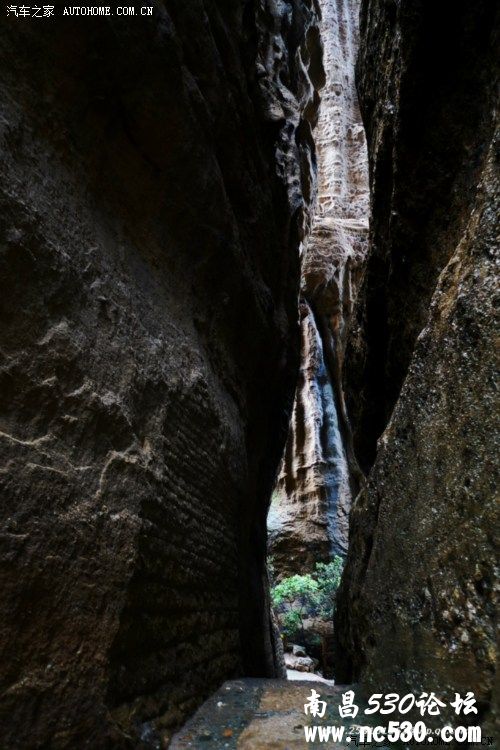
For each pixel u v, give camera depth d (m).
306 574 17.22
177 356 3.74
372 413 7.33
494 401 2.11
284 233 8.10
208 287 4.89
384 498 3.44
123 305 3.09
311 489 18.77
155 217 3.89
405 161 4.70
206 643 3.58
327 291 21.47
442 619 2.18
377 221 6.09
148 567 2.68
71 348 2.44
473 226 2.77
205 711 3.05
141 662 2.50
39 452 2.08
